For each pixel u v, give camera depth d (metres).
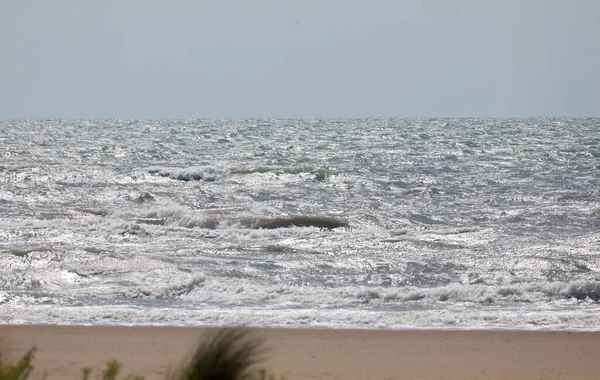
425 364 40.75
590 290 57.19
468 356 42.38
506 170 159.75
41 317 50.34
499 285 61.38
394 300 56.41
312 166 164.75
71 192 126.00
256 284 60.91
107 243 81.31
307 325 48.81
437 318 50.47
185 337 45.47
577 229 93.50
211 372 20.09
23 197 120.50
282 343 44.56
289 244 82.12
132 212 101.31
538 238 86.88
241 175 150.62
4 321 49.34
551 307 54.53
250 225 94.81
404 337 46.22
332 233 89.88
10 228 89.25
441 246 80.88
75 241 82.19
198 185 137.75
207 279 61.12
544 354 42.78
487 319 50.50
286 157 190.00
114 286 59.91
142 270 65.06
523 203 115.31
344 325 48.97
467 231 91.62
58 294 57.34
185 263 68.81
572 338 46.00
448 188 132.12
